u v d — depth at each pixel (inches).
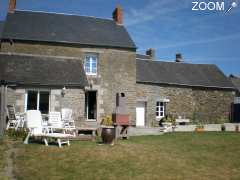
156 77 1105.4
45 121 666.8
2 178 323.6
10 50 868.6
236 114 1234.0
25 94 729.0
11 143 505.4
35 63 799.1
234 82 1482.5
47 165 378.3
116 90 940.0
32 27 930.7
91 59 935.7
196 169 394.3
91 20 1042.7
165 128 859.4
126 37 999.0
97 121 912.3
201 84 1172.5
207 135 711.1
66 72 793.6
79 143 529.3
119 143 541.6
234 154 495.5
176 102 1122.0
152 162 412.2
